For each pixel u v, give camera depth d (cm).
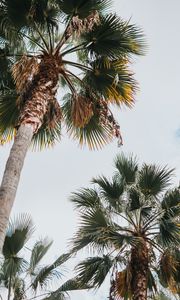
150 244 1080
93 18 895
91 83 1031
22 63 909
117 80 971
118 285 1052
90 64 1016
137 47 985
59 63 942
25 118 797
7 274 1157
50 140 1087
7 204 641
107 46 984
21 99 876
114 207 1138
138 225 1111
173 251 1047
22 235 1126
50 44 942
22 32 979
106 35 969
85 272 1085
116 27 965
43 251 1284
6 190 657
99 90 1038
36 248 1283
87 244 1051
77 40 996
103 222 1045
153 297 1103
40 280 1220
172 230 1042
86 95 1035
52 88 880
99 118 1007
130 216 1127
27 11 940
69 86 1008
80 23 885
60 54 959
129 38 973
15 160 710
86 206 1143
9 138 1030
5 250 1119
